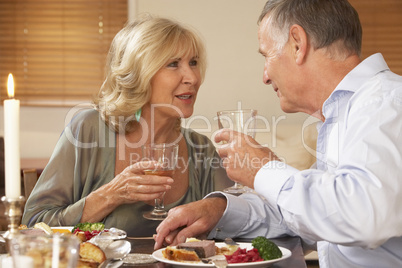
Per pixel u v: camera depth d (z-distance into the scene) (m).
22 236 0.93
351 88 1.57
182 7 4.98
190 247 1.37
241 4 4.96
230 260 1.34
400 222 1.25
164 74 2.03
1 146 4.46
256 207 1.78
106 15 5.06
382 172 1.27
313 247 1.83
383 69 1.58
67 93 5.11
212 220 1.67
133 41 2.01
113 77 2.06
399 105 1.38
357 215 1.25
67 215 1.89
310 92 1.65
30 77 5.11
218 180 2.22
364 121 1.38
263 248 1.38
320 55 1.61
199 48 2.10
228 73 4.97
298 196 1.31
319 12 1.59
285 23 1.63
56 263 0.91
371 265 1.51
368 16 5.02
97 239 1.41
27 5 5.07
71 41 5.08
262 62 4.96
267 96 4.96
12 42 5.09
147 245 1.63
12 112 1.14
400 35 5.01
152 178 1.79
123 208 1.98
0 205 3.89
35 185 2.03
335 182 1.30
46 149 5.12
